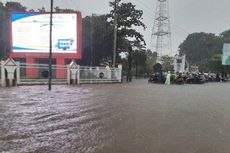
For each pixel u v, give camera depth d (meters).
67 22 35.97
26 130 8.62
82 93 19.55
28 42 36.56
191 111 13.33
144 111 12.76
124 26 54.19
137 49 67.06
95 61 58.56
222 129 9.67
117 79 39.50
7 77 23.64
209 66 106.06
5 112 11.23
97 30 57.69
